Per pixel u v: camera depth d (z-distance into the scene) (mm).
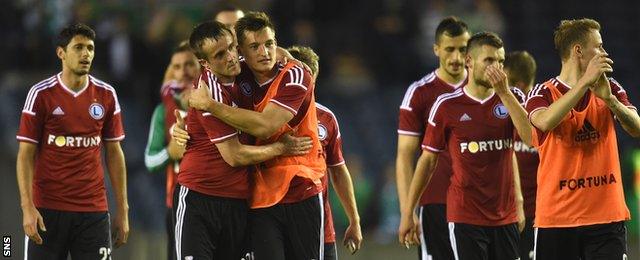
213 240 26781
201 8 63438
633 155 55281
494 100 28438
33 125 28703
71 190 29109
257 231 26609
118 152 30156
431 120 28875
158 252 46219
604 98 24906
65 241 29359
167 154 32281
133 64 57938
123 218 30297
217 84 25984
